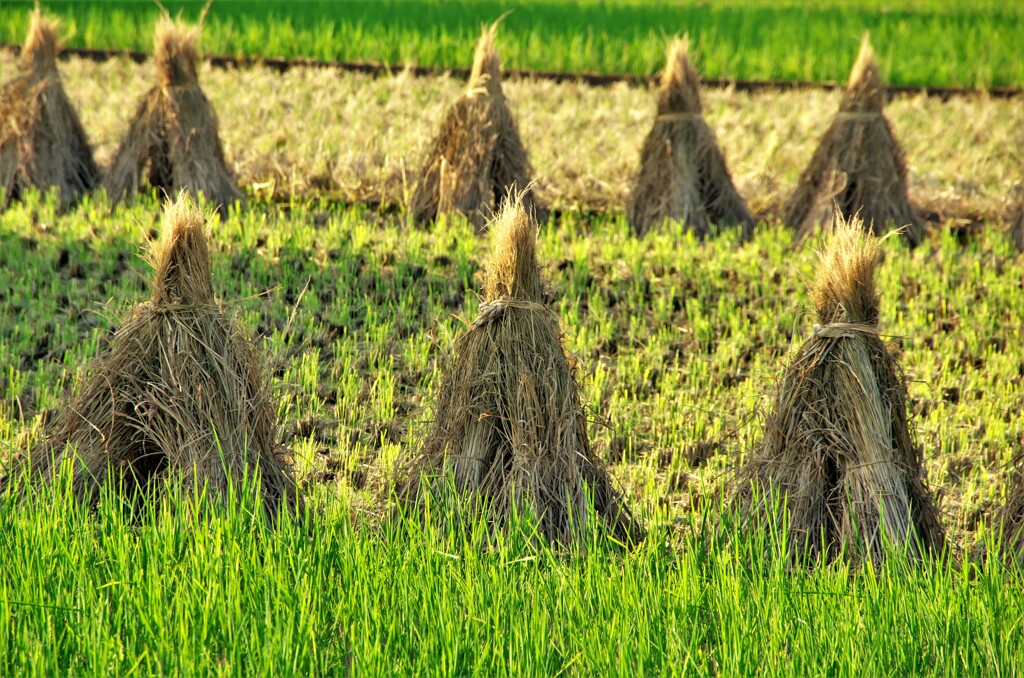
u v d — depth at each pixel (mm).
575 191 38469
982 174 42875
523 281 18219
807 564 17500
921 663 14555
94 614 14156
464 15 65438
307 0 68688
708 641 15188
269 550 15500
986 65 59469
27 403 22609
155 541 15781
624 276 31234
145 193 35156
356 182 37781
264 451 18312
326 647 14383
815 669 13961
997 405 24625
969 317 29719
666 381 25125
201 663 13391
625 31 62844
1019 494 18422
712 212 35875
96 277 29000
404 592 15023
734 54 60031
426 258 31297
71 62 50656
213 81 49094
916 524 18172
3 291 27781
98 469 17859
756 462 18562
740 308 29734
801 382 18141
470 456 18047
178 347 17719
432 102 48250
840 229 18219
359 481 20328
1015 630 14961
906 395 18625
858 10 78688
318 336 26469
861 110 34969
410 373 24750
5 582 14492
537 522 17125
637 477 21156
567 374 18422
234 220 32594
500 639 14148
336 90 49062
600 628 14539
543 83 52594
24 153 34344
